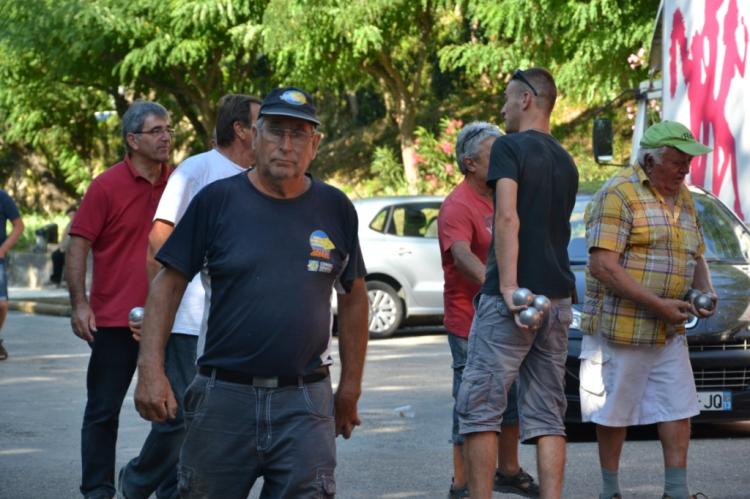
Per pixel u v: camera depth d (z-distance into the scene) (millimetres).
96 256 8523
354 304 6012
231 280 5645
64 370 17062
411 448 10977
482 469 7340
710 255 12438
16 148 52250
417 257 21281
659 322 8133
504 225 7137
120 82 38500
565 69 29484
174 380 7918
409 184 36781
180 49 36281
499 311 7281
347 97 47125
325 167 43844
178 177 7844
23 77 41094
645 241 8086
